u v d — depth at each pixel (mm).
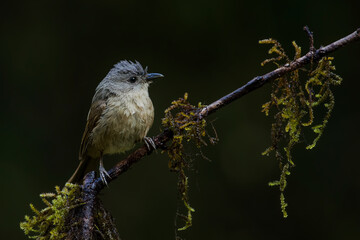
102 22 12953
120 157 12273
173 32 12719
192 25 12625
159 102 12312
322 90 5574
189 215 5738
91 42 12961
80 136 12844
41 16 13031
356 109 11742
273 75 5355
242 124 11977
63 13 13016
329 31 12016
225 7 12531
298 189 11477
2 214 11633
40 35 12984
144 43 12812
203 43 12602
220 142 11875
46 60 12930
